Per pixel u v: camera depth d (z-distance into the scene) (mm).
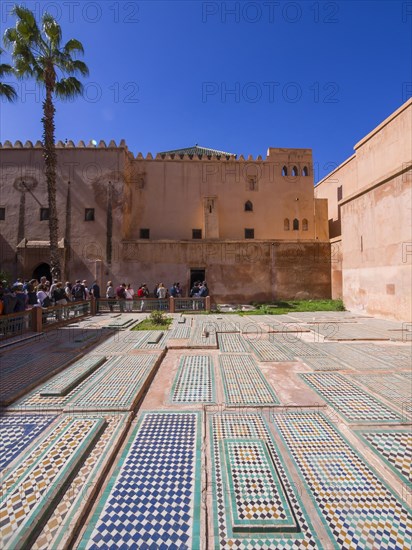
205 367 5227
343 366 5160
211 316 12211
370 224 11641
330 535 1772
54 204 14773
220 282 17328
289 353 6074
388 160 12664
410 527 1825
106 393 3865
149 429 3070
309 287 17422
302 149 21828
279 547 1697
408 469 2354
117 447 2711
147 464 2461
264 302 17031
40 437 2814
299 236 21203
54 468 2305
